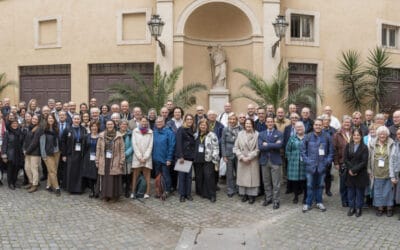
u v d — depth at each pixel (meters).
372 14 16.59
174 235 6.58
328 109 9.58
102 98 15.93
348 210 7.97
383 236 6.42
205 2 14.51
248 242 6.22
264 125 9.30
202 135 8.73
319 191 8.03
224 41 15.54
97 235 6.48
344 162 7.67
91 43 15.88
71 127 9.10
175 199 8.73
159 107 11.89
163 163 8.84
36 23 16.80
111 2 15.59
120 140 8.50
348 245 6.05
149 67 15.33
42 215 7.42
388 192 7.48
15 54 17.30
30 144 9.11
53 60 16.52
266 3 14.52
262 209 8.06
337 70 16.11
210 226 7.03
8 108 11.46
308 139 8.02
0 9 17.55
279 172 8.19
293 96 11.84
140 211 7.85
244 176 8.45
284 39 15.33
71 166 8.98
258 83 11.95
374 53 16.28
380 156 7.52
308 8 15.71
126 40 15.44
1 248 5.81
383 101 16.08
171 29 14.43
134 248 6.00
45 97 16.89
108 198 8.59
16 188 9.51
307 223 7.14
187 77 15.03
